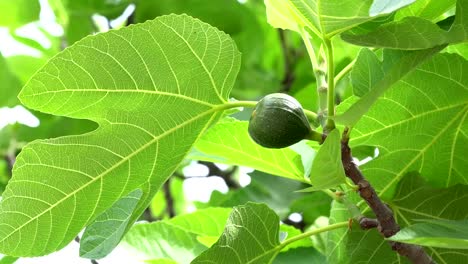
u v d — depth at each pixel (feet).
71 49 2.38
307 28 2.59
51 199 2.56
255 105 2.51
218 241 2.56
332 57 2.33
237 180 4.83
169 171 2.61
